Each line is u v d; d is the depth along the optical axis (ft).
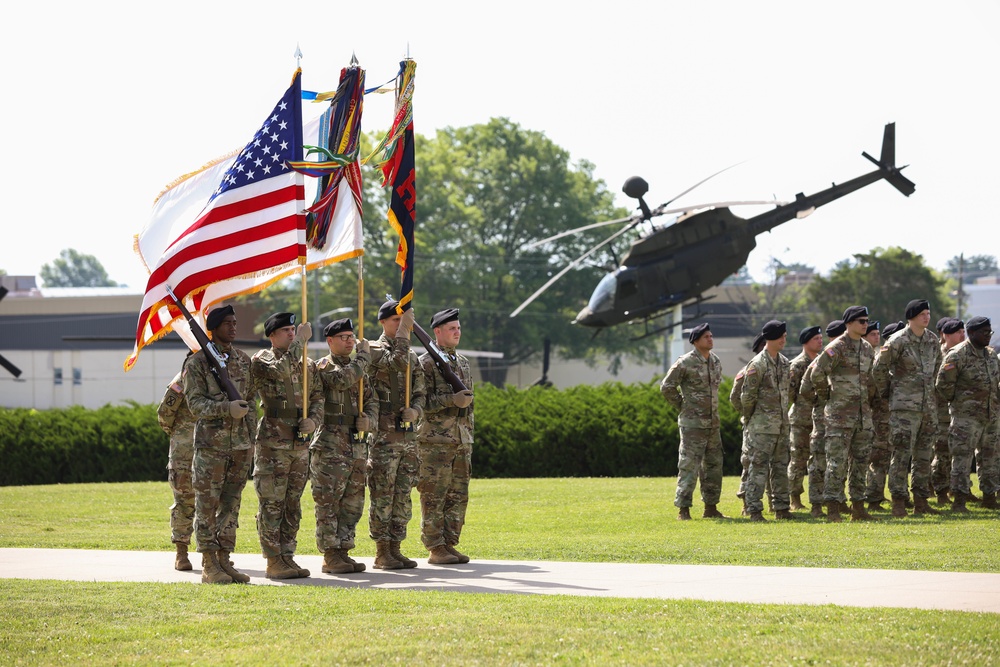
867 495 49.37
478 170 246.88
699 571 31.58
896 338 46.06
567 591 28.14
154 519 50.67
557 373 258.16
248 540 43.06
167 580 31.19
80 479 86.69
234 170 33.42
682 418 47.44
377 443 33.73
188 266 32.86
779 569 31.65
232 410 30.14
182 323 35.47
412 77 35.70
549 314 236.63
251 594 27.45
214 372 31.04
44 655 20.93
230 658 20.42
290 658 20.24
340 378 32.19
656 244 104.12
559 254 246.68
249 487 67.41
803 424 50.70
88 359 229.66
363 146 228.43
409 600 26.20
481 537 42.24
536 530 44.50
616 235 107.96
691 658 19.61
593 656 19.90
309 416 32.17
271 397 31.76
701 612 23.95
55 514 52.54
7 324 233.55
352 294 231.71
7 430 86.28
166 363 225.76
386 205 228.43
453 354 35.32
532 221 244.01
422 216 236.22
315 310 222.07
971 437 46.34
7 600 26.63
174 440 33.32
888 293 211.82
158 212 35.78
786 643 20.63
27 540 42.22
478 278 230.68
